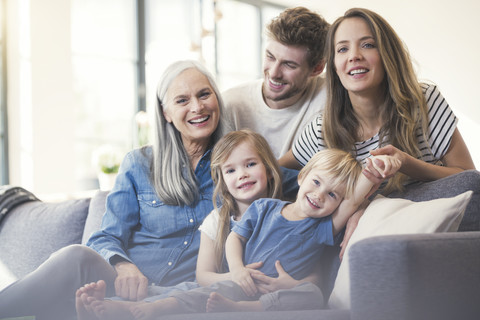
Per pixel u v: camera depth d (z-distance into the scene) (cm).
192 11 673
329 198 156
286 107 230
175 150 185
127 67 612
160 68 588
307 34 212
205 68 193
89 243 180
